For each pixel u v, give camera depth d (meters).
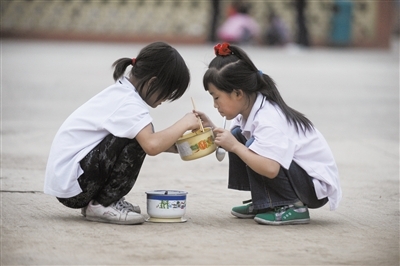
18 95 26.75
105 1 64.94
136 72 9.73
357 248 8.62
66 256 8.01
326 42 66.19
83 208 9.97
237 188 10.42
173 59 9.67
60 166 9.59
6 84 30.41
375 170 14.69
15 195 11.41
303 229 9.61
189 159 9.97
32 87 29.52
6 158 14.73
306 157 9.92
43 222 9.63
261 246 8.61
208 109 23.69
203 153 9.92
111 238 8.82
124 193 9.68
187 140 9.91
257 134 9.65
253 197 9.88
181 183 12.94
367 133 20.11
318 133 10.19
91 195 9.62
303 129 9.92
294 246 8.65
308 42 63.47
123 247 8.41
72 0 64.88
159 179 13.26
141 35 65.25
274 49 60.81
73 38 65.00
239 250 8.40
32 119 20.75
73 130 9.62
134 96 9.65
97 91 28.64
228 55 9.84
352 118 23.28
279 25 63.00
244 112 10.00
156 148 9.40
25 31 64.50
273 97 9.96
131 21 65.12
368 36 66.69
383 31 66.44
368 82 36.91
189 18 65.12
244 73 9.71
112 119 9.45
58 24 65.06
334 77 38.69
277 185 9.80
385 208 11.13
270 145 9.48
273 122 9.66
